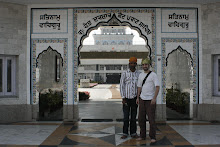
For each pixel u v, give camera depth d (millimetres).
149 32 7008
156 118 6914
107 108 10016
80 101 13195
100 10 7031
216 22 6852
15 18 6891
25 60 7000
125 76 5004
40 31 7043
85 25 7035
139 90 4859
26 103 6980
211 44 6898
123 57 20766
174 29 7016
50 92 9461
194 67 6988
